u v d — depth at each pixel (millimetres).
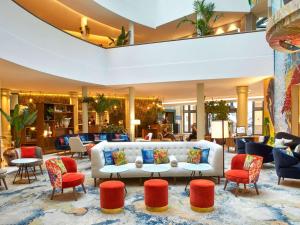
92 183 5586
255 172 4590
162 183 4043
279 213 3816
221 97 16969
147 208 4023
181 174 5461
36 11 10812
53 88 11008
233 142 10211
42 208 4113
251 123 18359
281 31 3832
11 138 10234
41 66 7105
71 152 9492
